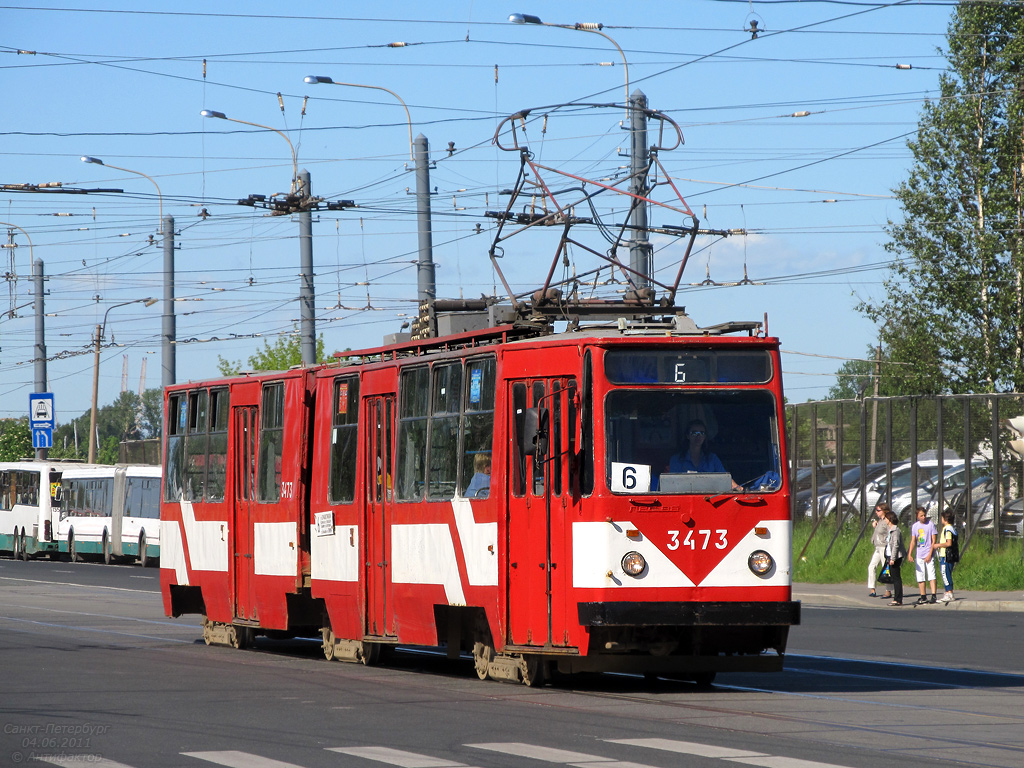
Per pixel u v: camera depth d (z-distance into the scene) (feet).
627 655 59.98
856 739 47.55
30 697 61.21
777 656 61.82
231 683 66.85
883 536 137.28
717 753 44.37
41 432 240.53
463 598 66.80
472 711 55.42
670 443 60.95
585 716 53.78
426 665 77.15
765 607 60.03
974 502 150.61
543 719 52.90
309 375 83.66
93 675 71.05
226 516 91.35
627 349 61.52
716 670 60.90
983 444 150.20
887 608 132.26
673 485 60.34
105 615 121.19
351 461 77.87
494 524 64.23
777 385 62.23
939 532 148.87
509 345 64.80
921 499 156.04
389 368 74.95
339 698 60.13
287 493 83.87
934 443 155.33
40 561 266.98
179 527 98.63
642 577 59.57
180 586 99.96
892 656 82.02
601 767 41.78
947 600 132.36
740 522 60.44
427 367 71.51
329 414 80.84
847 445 168.04
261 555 86.58
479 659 67.77
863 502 164.76
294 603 83.66
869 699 59.41
